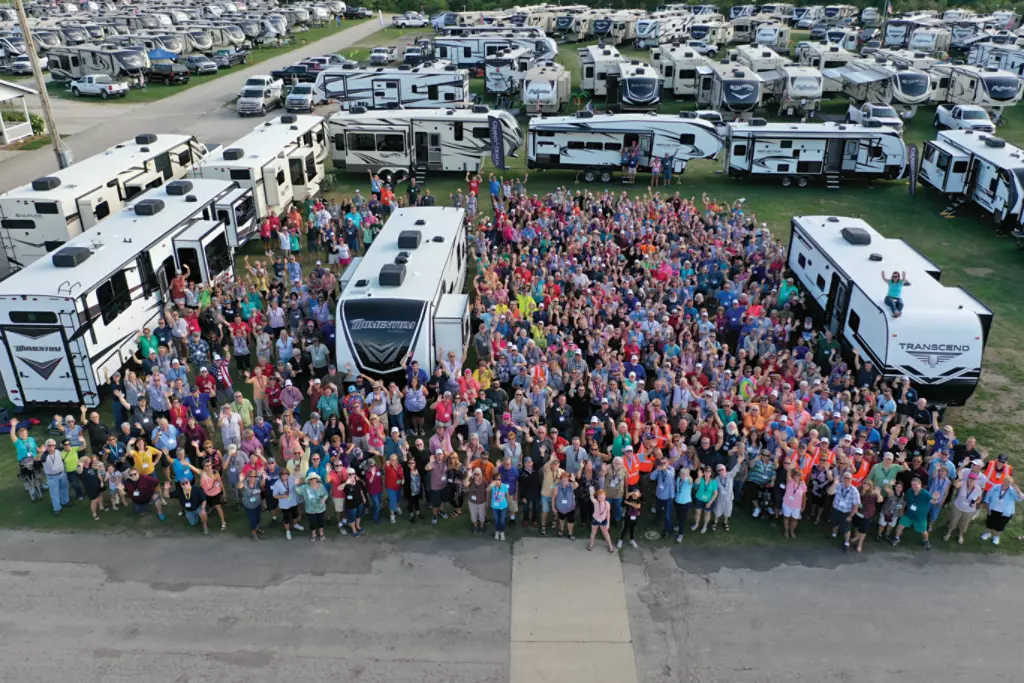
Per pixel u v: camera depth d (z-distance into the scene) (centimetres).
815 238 2173
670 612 1227
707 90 5009
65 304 1645
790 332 1914
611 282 2084
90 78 5131
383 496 1509
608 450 1556
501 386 1761
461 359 1781
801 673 1116
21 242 2347
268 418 1709
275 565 1327
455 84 4484
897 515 1366
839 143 3475
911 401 1630
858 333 1836
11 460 1617
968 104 4775
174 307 2058
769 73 5200
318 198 3300
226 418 1523
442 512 1465
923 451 1486
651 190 3472
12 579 1287
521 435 1616
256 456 1381
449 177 3675
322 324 1906
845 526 1368
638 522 1442
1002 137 4494
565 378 1705
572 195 3161
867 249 2069
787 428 1430
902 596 1267
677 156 3472
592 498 1345
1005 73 4725
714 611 1230
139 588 1270
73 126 4447
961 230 3050
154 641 1166
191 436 1491
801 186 3572
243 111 4734
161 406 1620
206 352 1828
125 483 1444
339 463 1377
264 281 2186
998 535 1391
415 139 3491
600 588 1276
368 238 2647
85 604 1235
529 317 1956
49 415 1775
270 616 1214
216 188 2506
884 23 8031
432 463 1393
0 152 3903
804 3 10425
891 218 3175
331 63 5606
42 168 3641
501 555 1355
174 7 9206
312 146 3288
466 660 1134
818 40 7900
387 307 1733
